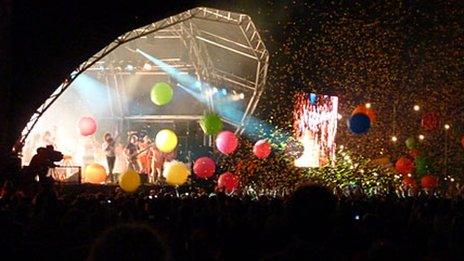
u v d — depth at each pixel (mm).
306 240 3947
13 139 18469
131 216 9047
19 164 17719
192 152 28203
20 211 9242
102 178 19562
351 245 6051
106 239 3109
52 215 8781
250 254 6387
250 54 25828
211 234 7316
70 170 22719
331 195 3996
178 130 29250
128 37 23188
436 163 26141
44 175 17094
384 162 22297
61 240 7773
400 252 3869
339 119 26984
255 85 26703
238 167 24312
